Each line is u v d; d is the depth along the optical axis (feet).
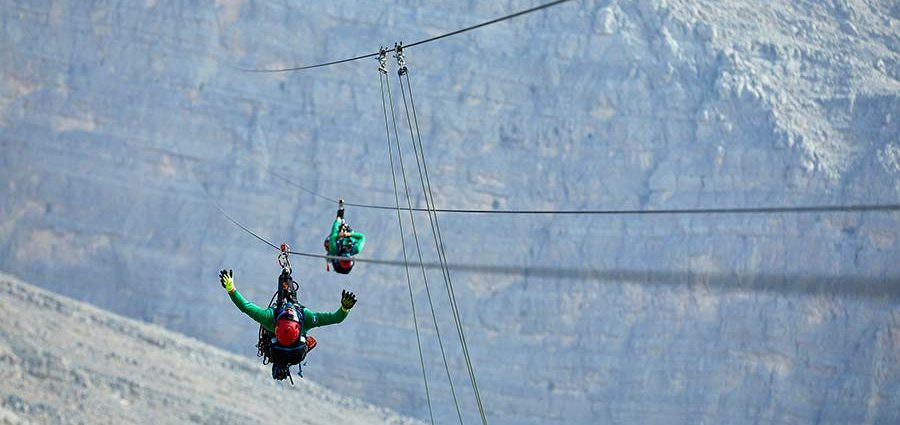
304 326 240.53
